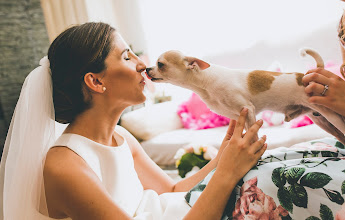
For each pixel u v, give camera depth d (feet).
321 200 1.99
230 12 9.93
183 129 8.51
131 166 3.04
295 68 7.98
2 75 9.51
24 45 10.02
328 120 2.68
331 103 2.41
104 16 11.13
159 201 3.08
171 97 10.61
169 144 7.34
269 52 8.38
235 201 2.29
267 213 2.12
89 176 2.23
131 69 2.63
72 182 2.15
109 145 2.99
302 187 2.06
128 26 11.64
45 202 2.33
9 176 2.61
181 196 2.99
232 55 8.77
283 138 6.25
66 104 2.74
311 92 2.56
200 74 2.88
